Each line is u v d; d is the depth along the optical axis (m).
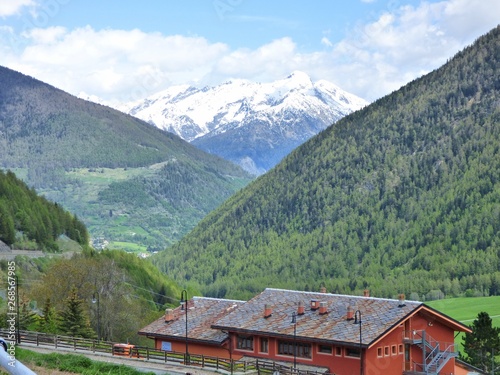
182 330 67.00
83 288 103.56
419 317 62.59
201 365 56.56
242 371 55.00
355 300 64.19
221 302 71.94
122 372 47.12
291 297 67.38
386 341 58.72
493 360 89.81
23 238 194.62
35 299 106.56
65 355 49.44
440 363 61.56
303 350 59.88
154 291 179.75
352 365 57.16
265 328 61.38
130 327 104.69
